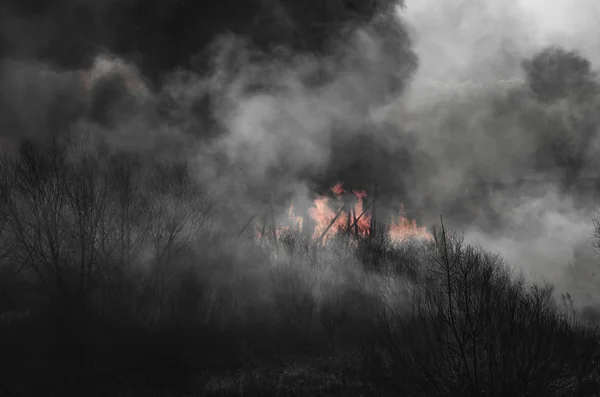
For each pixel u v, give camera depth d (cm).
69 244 982
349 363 914
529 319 698
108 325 966
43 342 925
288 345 1037
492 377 615
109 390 803
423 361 688
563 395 667
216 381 858
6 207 962
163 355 930
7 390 776
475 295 679
